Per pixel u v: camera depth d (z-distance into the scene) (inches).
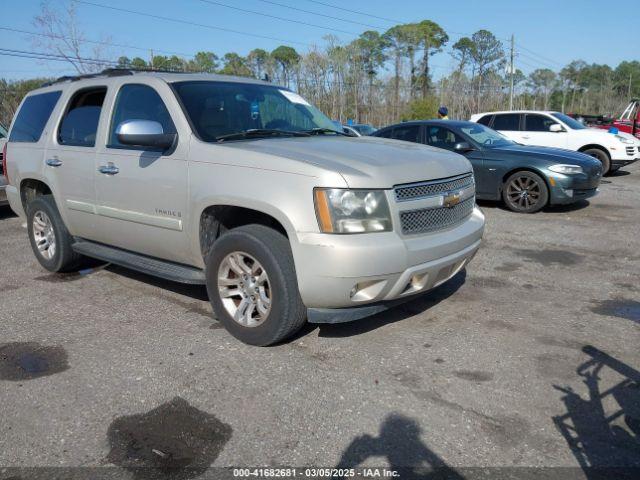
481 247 259.6
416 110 1893.5
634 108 770.8
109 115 184.9
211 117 165.6
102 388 130.8
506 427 112.5
